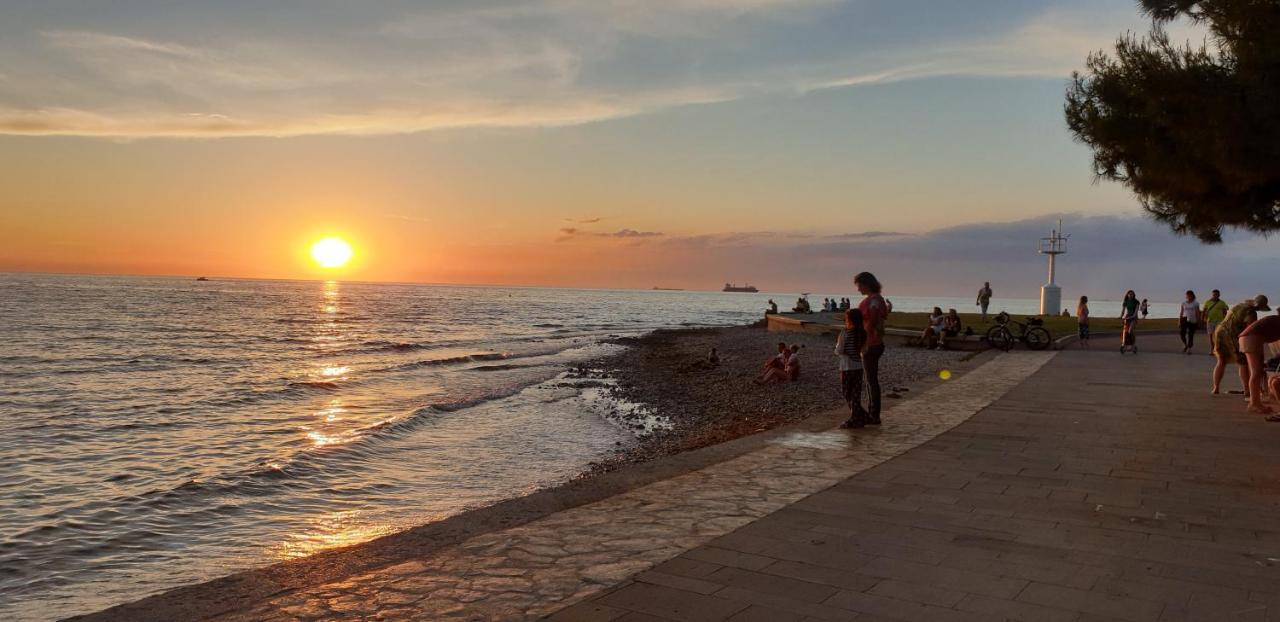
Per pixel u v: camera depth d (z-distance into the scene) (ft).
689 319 303.89
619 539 17.07
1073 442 29.60
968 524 18.28
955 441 29.84
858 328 33.06
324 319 247.09
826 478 23.38
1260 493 21.59
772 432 32.01
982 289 124.98
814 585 14.05
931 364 71.00
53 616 21.01
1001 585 14.06
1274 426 33.42
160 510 31.94
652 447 44.52
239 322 214.69
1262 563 15.39
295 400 69.15
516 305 461.78
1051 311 171.42
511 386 77.87
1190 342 77.87
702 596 13.48
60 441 48.67
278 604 13.38
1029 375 55.62
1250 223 30.99
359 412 61.82
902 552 16.07
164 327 184.03
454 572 14.93
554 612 12.76
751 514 19.20
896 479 23.24
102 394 72.28
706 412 56.18
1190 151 27.66
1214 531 17.76
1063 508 19.84
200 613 13.25
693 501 20.58
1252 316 40.34
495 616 12.63
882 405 40.29
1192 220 33.83
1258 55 24.89
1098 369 60.23
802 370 75.41
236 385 79.66
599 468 39.50
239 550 27.04
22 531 28.89
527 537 17.28
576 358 114.73
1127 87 29.27
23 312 229.66
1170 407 39.29
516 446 45.73
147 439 49.47
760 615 12.55
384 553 16.52
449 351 131.75
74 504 33.01
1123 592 13.69
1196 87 26.45
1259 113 24.61
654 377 83.66
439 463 41.09
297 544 27.73
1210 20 27.99
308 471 38.63
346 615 12.80
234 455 44.42
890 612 12.71
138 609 13.50
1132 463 25.72
